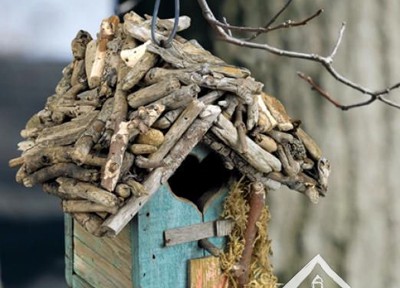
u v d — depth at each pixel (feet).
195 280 11.85
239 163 11.66
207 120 10.89
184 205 11.69
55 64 31.65
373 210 18.47
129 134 10.52
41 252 26.76
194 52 12.00
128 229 11.62
